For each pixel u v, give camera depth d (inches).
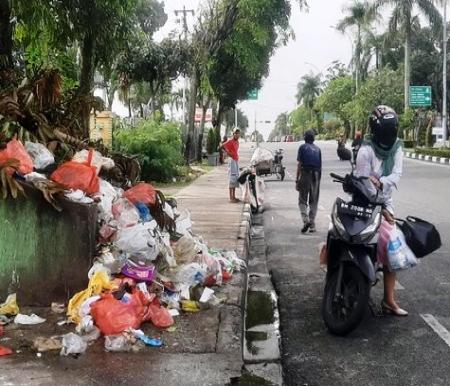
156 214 238.5
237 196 599.5
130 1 348.5
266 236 403.2
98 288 188.7
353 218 198.1
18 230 197.2
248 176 520.4
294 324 213.5
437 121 1872.5
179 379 149.6
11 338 175.0
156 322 185.6
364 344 190.9
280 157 867.4
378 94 1985.7
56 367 155.8
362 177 201.8
